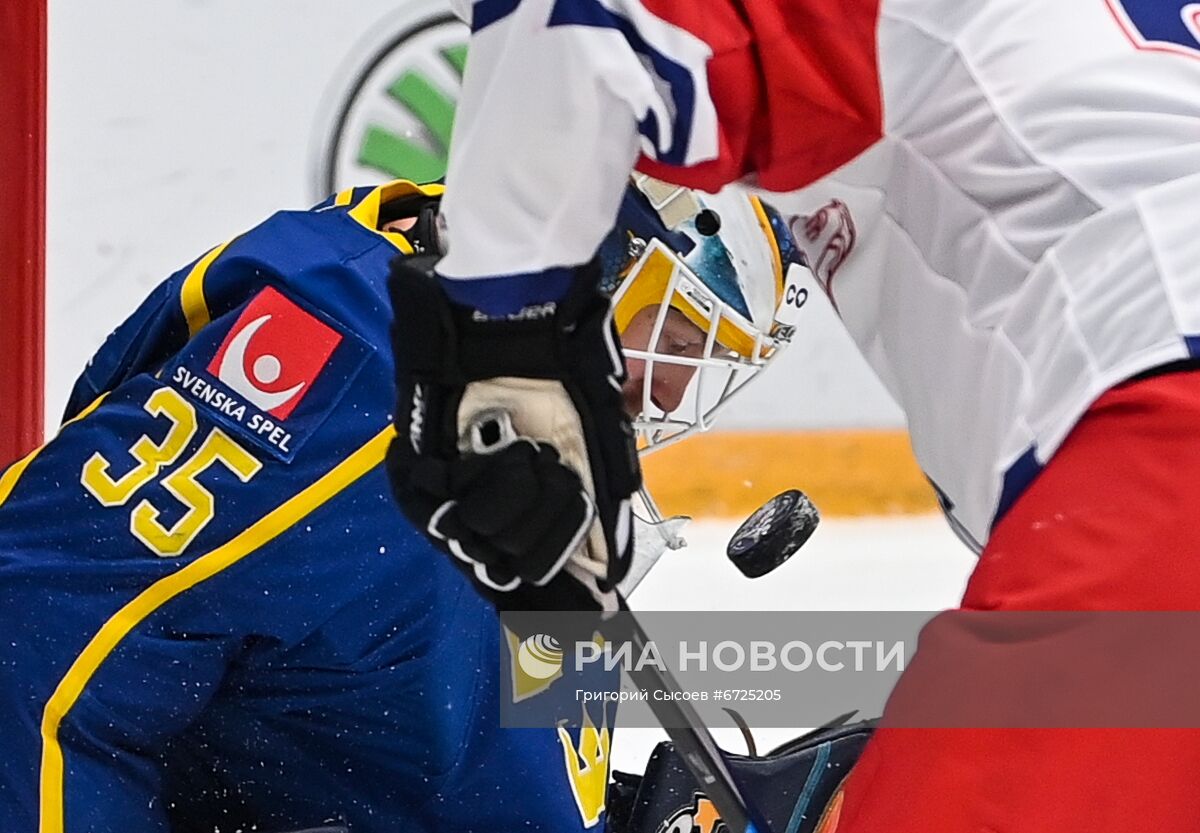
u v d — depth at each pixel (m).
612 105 3.34
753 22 3.44
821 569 9.52
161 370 4.46
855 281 4.29
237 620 4.34
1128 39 3.68
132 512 4.25
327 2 8.26
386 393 4.41
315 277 4.46
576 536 3.75
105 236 8.07
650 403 5.21
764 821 4.49
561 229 3.46
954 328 3.92
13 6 7.75
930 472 4.37
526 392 3.71
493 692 5.17
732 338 5.16
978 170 3.74
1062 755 3.14
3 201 7.85
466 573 3.91
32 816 4.15
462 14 3.69
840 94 3.55
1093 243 3.52
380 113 8.41
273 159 8.31
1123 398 3.33
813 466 10.13
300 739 4.96
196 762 5.01
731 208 4.97
